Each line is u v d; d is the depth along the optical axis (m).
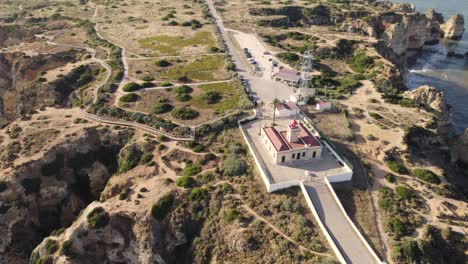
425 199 80.50
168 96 116.19
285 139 88.88
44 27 180.50
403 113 110.19
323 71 138.00
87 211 83.00
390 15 194.75
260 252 69.94
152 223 77.19
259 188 81.00
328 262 64.94
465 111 146.25
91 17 195.38
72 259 76.50
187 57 142.50
